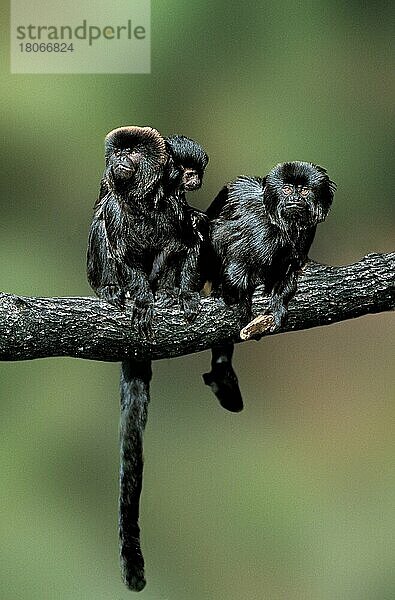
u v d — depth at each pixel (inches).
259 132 687.1
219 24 694.5
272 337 681.6
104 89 670.5
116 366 626.5
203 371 648.4
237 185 304.5
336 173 698.2
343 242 699.4
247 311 296.2
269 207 294.4
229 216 300.7
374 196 703.7
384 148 706.8
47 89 660.1
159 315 293.1
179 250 297.6
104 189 307.1
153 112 674.8
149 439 629.9
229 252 297.0
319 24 712.4
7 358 291.1
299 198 292.0
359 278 301.6
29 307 288.0
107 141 295.1
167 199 295.7
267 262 296.0
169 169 295.1
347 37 717.9
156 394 641.0
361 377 673.6
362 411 661.3
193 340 295.7
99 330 291.1
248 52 700.0
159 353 296.0
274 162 686.5
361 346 682.8
